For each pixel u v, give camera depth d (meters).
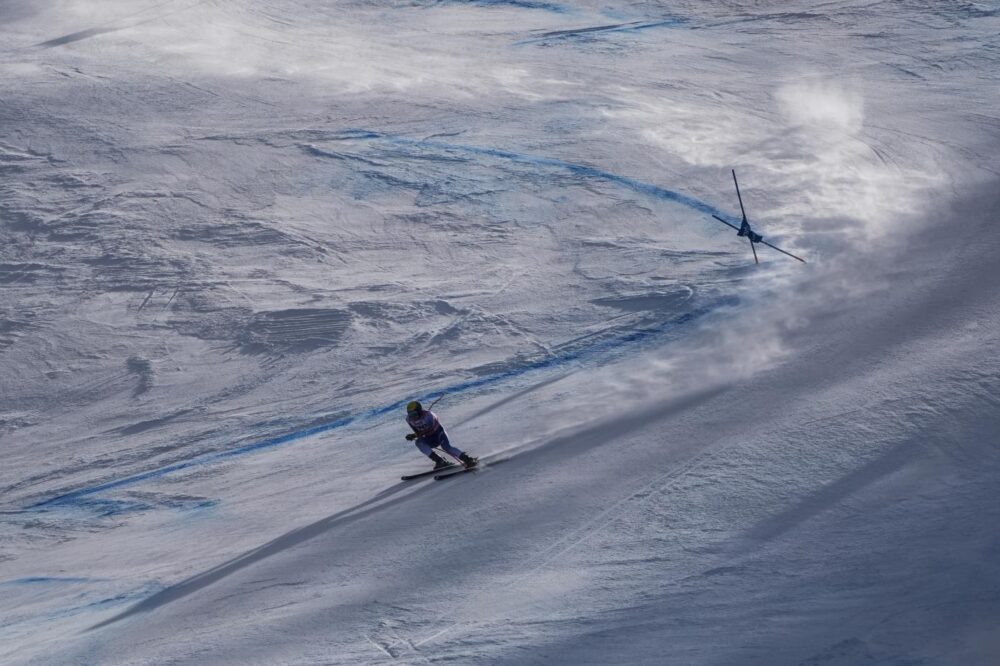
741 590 26.88
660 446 41.53
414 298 79.75
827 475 34.38
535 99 125.25
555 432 49.94
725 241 85.31
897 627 23.20
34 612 40.12
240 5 166.25
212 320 79.19
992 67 131.12
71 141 112.88
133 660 29.59
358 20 161.62
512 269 83.75
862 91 125.44
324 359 72.12
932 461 34.19
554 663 24.17
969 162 100.12
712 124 116.06
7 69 134.62
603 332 69.94
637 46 147.12
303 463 56.16
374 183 102.31
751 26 155.25
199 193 101.44
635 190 98.06
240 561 39.94
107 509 54.94
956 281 63.50
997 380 41.25
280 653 27.39
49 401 70.88
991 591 24.25
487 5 168.88
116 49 143.50
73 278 86.56
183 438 63.72
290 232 92.94
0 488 60.03
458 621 27.61
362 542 37.59
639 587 28.06
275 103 124.25
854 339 54.47
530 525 34.91
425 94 127.44
